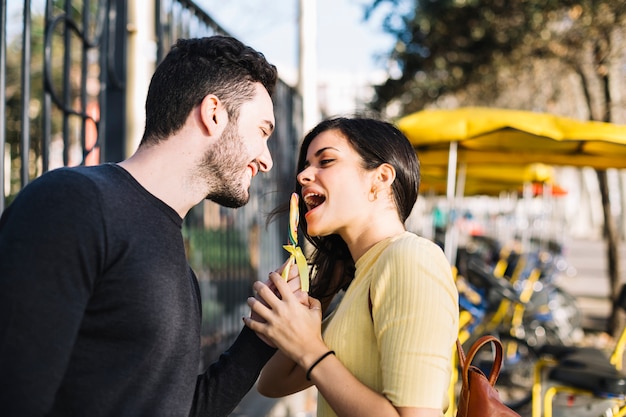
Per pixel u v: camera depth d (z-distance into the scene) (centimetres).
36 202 142
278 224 628
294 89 636
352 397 161
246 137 168
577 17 872
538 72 1072
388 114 1236
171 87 164
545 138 454
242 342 185
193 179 164
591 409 398
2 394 133
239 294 512
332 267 213
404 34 1025
